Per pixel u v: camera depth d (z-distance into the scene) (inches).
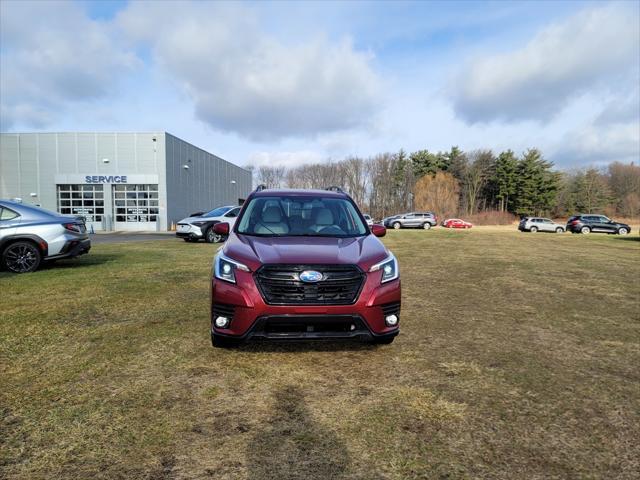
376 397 118.0
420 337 173.0
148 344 158.9
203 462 87.4
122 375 130.8
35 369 134.7
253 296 133.8
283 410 110.0
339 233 173.5
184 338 166.4
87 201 1273.4
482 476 83.4
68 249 328.2
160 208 1284.4
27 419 103.9
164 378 128.9
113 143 1267.2
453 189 2928.2
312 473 84.0
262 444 94.3
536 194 2942.9
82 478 81.7
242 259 141.3
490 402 115.6
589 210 3336.6
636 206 3312.0
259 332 134.6
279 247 149.1
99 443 93.8
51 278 292.8
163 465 86.2
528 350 158.9
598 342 169.8
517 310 223.3
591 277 339.0
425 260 449.7
